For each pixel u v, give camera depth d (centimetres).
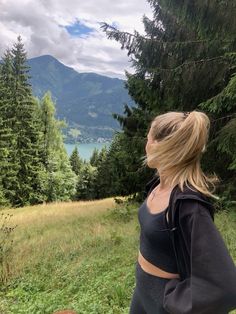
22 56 4781
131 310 213
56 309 560
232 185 1203
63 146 6506
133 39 1358
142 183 1634
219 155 1196
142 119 1662
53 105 5938
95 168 6669
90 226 1514
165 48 1300
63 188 5972
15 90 4638
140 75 1409
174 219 173
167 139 185
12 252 934
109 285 624
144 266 192
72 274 757
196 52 1188
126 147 1540
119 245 991
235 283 154
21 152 4484
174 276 180
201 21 1033
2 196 4144
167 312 180
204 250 159
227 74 1166
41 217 2117
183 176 181
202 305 154
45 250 1009
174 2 1063
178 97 1260
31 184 4628
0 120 4222
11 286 750
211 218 169
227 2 986
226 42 1134
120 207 1903
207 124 187
